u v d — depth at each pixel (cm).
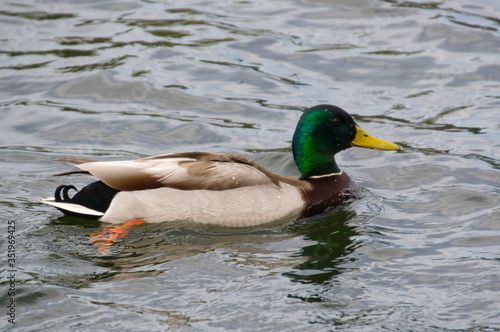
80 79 1744
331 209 1208
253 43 1958
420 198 1248
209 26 2055
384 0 2212
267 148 1484
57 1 2208
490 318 843
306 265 984
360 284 927
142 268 967
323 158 1250
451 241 1067
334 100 1684
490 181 1309
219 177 1127
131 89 1709
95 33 1988
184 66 1827
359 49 1925
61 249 1020
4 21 2039
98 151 1455
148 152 1464
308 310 858
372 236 1092
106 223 1113
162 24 2059
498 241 1061
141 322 826
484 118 1595
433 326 827
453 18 2083
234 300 877
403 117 1611
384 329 820
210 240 1080
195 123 1581
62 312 844
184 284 920
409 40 1967
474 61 1844
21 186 1266
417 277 949
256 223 1138
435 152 1451
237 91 1723
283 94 1716
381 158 1446
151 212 1112
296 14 2147
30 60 1823
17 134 1516
